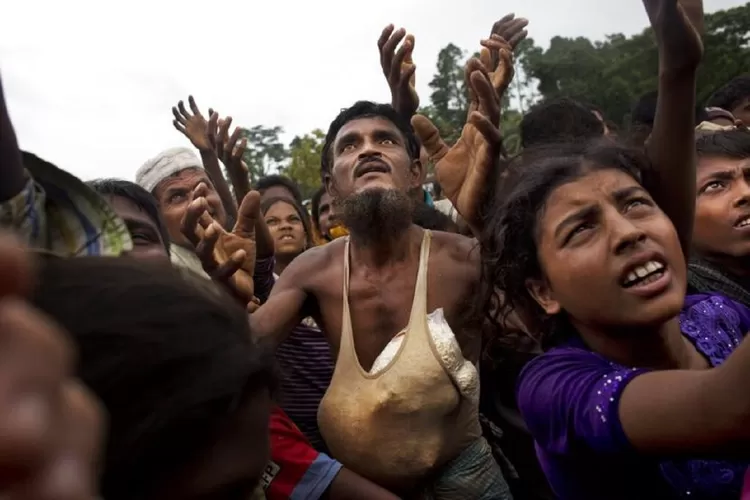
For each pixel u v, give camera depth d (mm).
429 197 3623
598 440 1033
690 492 1108
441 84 59844
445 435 1815
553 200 1182
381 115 2375
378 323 2020
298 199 4355
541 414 1165
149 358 548
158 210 1937
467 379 1813
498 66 2250
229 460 607
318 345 2363
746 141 1859
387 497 1700
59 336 310
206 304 626
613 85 36031
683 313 1377
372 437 1799
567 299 1183
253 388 659
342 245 2176
